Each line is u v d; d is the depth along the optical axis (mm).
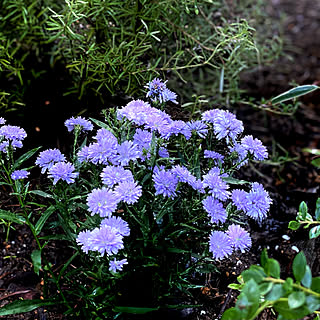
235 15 1530
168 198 804
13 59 1229
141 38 1170
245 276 683
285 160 1397
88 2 1088
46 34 1317
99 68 1150
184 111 1171
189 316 936
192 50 1234
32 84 1295
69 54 1264
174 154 1026
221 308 972
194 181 803
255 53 1480
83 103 1247
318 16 2375
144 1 1105
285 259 1120
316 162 789
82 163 845
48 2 1274
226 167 879
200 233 879
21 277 1040
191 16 1325
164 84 893
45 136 1229
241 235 781
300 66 1951
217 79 1469
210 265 878
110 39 1185
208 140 926
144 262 843
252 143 831
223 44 1152
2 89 1274
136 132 851
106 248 711
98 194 747
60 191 834
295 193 1291
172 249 817
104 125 865
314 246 1139
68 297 973
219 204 788
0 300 999
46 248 1079
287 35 2184
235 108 1596
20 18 1272
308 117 1650
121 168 782
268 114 1632
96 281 859
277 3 2496
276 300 663
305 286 669
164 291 895
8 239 1104
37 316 972
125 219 859
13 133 837
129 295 893
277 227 1178
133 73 1094
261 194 793
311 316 1032
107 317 858
